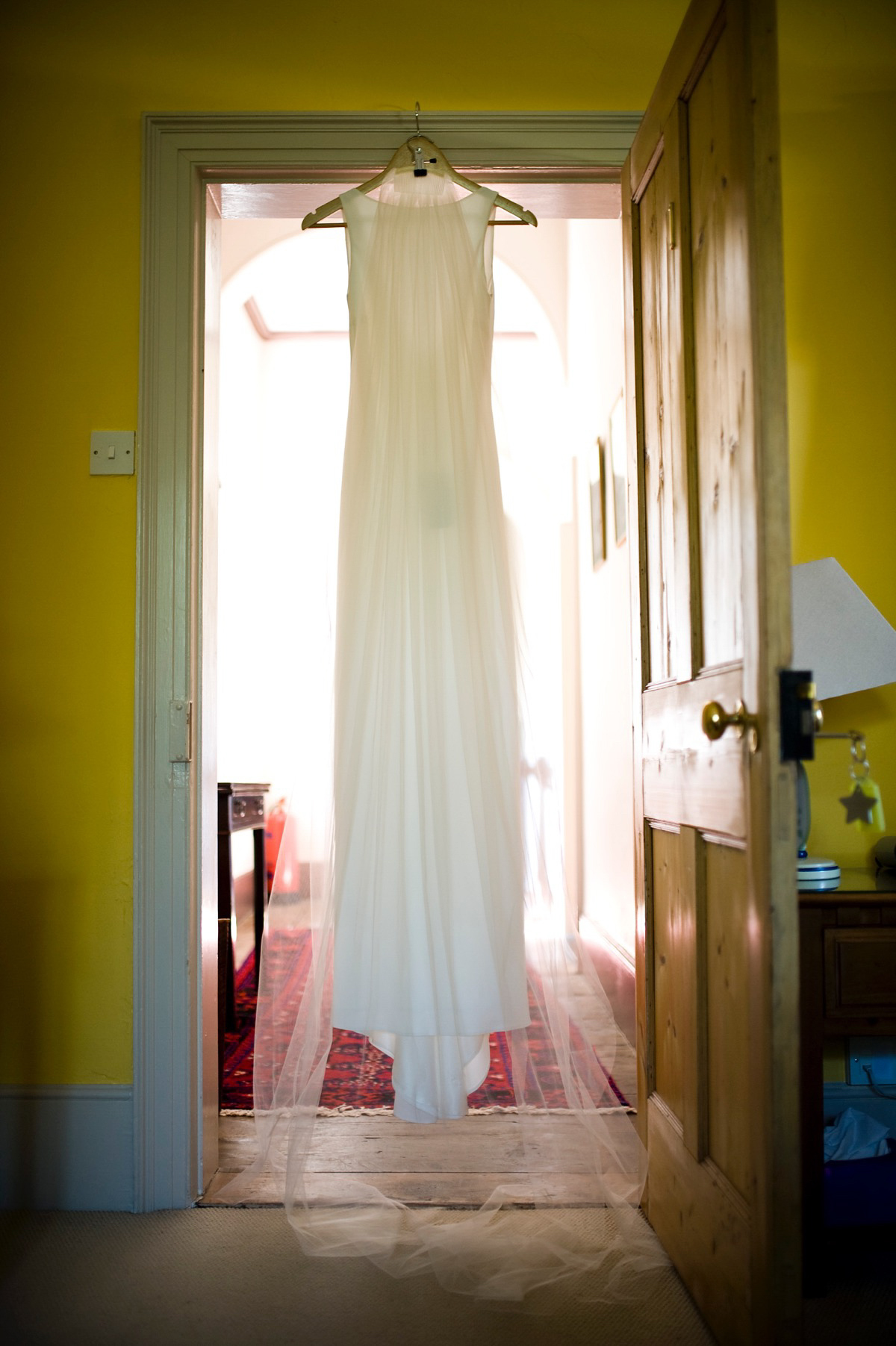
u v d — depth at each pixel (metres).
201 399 2.28
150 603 2.21
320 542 2.32
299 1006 2.16
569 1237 1.98
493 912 2.04
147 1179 2.13
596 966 3.88
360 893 2.04
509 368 5.95
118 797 2.21
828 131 2.35
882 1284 1.80
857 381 2.33
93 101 2.30
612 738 3.76
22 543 2.24
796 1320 1.33
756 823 1.41
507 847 2.08
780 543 1.39
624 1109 2.33
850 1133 2.04
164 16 2.33
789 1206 1.34
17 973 2.19
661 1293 1.77
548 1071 2.13
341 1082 2.91
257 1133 2.19
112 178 2.29
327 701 2.23
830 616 2.00
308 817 2.22
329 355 6.32
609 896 3.84
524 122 2.30
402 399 2.14
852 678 1.97
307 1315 1.71
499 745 2.11
